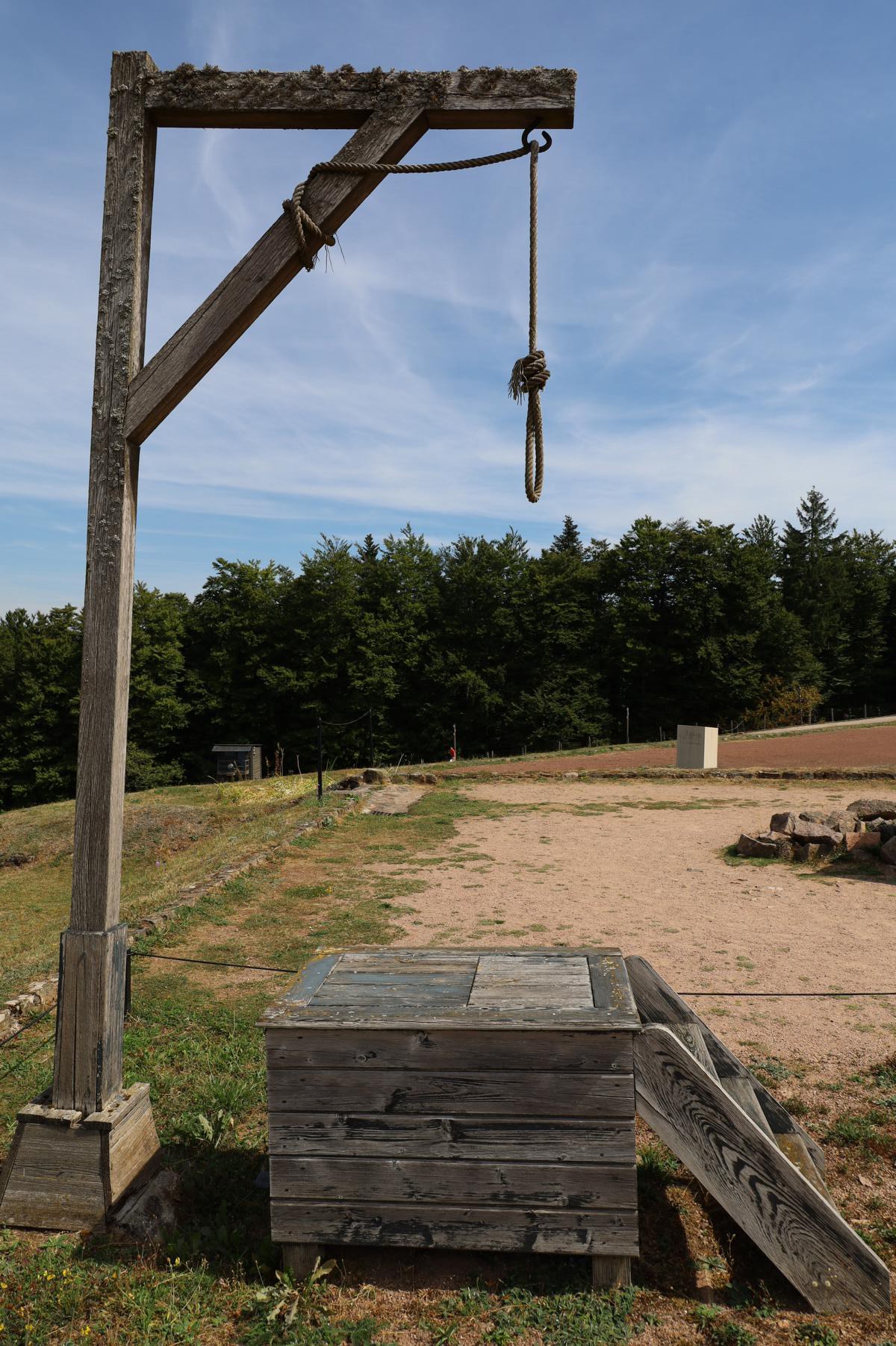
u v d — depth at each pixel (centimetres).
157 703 4481
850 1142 434
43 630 4675
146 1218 378
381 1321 314
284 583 4856
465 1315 318
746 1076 412
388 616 4972
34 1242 373
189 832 1850
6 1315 324
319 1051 332
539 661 5081
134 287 396
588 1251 322
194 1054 560
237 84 390
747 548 5084
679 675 5012
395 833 1410
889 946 769
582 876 1088
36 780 4222
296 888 1038
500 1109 324
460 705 4947
